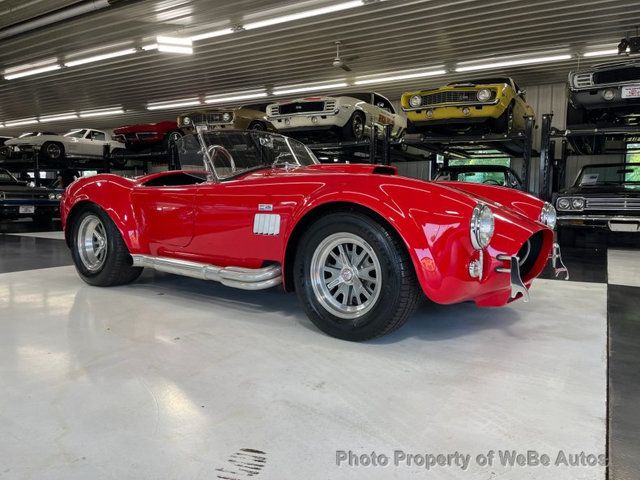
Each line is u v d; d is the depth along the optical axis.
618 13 7.06
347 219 2.19
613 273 4.45
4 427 1.43
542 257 2.59
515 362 2.02
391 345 2.22
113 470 1.22
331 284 2.32
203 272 2.71
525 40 8.38
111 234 3.29
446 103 6.29
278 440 1.37
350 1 6.87
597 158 10.27
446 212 2.01
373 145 7.18
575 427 1.46
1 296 3.15
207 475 1.20
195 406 1.58
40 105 15.33
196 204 2.80
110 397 1.64
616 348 2.22
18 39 9.07
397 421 1.49
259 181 2.57
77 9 7.55
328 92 12.66
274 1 7.07
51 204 9.23
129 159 11.98
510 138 6.45
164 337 2.30
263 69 10.77
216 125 8.55
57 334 2.33
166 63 10.48
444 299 2.05
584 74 5.77
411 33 8.18
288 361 2.00
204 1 7.05
